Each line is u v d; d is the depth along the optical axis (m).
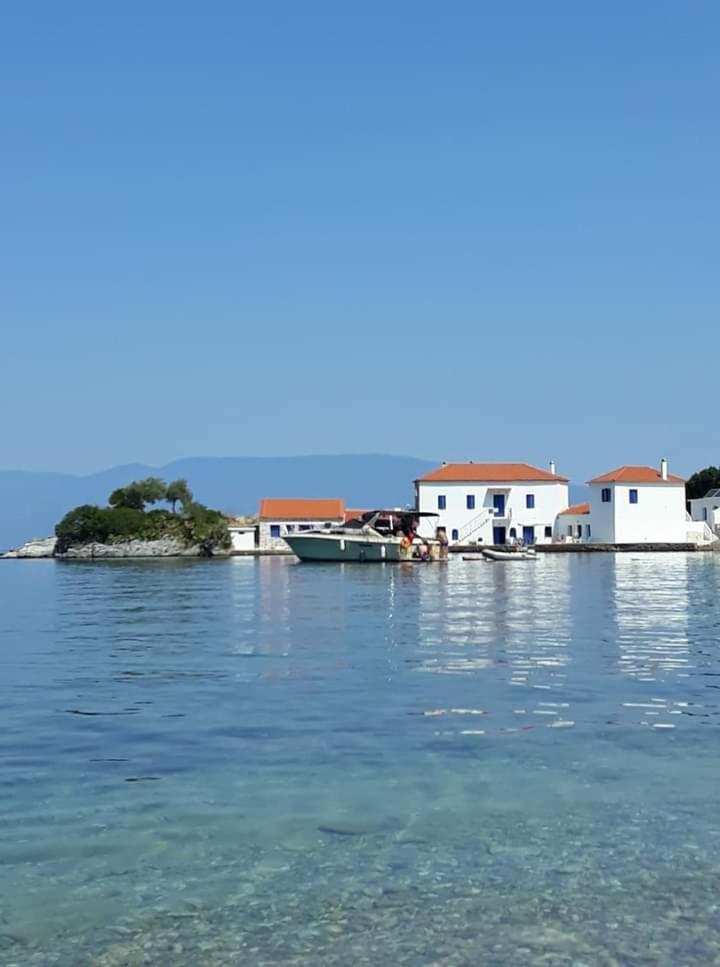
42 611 35.25
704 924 7.76
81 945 7.46
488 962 7.23
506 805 10.34
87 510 110.31
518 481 108.31
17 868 8.77
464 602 37.50
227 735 13.43
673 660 20.56
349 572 64.75
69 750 12.68
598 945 7.46
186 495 118.38
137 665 20.19
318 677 18.31
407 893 8.28
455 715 14.67
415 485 109.50
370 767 11.77
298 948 7.43
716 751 12.45
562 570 65.81
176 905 8.08
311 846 9.24
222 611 33.94
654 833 9.52
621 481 105.19
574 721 14.23
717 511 113.88
